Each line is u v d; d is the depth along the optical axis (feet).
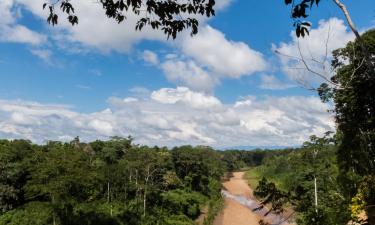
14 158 196.85
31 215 163.73
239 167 586.45
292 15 22.76
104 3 27.81
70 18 28.22
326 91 28.04
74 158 195.83
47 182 173.58
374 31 63.98
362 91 26.78
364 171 31.65
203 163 296.71
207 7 27.61
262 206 28.86
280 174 272.92
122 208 192.95
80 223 164.66
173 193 225.15
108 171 205.87
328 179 82.69
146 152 230.89
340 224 28.84
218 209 236.22
